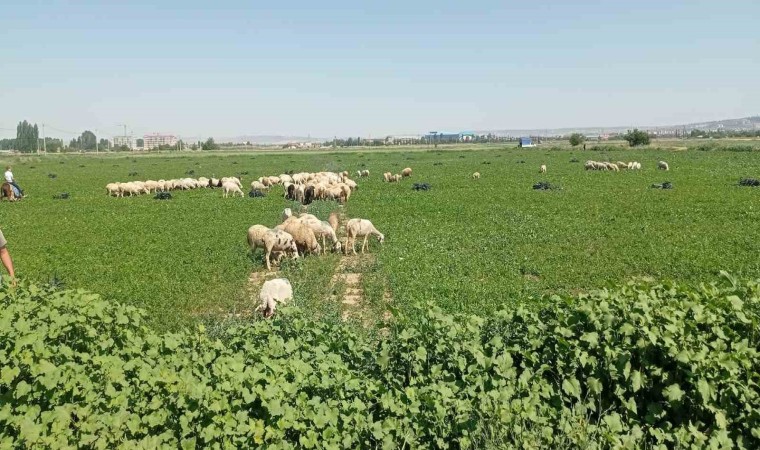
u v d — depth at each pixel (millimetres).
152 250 22156
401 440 6074
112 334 8125
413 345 7297
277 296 13234
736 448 6238
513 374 6648
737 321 7184
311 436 5938
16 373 6254
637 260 18234
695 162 64938
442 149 149000
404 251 20594
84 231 27562
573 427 6023
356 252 21406
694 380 6402
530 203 33750
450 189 43469
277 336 8125
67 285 16688
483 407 6020
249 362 7277
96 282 17078
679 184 41812
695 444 5930
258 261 19719
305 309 13039
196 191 48531
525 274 17328
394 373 7395
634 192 37375
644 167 60000
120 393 6328
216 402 6000
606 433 5832
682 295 7758
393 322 8141
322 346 7777
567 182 46375
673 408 6566
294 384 6438
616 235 22734
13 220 31953
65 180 63000
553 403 6570
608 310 7105
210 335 11375
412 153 121688
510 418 5863
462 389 6648
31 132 198375
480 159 88000
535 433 5832
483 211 30656
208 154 149875
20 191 43344
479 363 6719
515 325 7809
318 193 37938
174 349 7566
